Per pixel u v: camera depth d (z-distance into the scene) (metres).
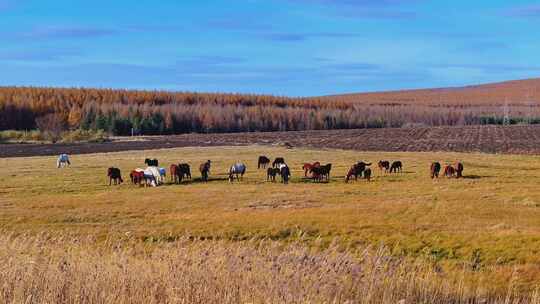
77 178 51.28
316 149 85.38
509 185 44.81
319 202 37.47
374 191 42.34
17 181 49.41
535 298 11.84
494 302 12.26
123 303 9.40
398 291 10.61
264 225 28.55
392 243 24.53
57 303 9.49
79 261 11.47
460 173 50.75
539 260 21.38
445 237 25.56
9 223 30.33
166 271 10.37
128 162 64.69
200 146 92.50
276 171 49.47
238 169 50.03
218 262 10.91
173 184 47.97
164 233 27.03
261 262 10.98
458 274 17.38
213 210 34.53
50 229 27.97
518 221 29.89
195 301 9.46
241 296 9.43
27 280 10.01
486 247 23.48
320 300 9.51
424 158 68.00
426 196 39.28
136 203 37.31
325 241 25.22
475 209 33.53
